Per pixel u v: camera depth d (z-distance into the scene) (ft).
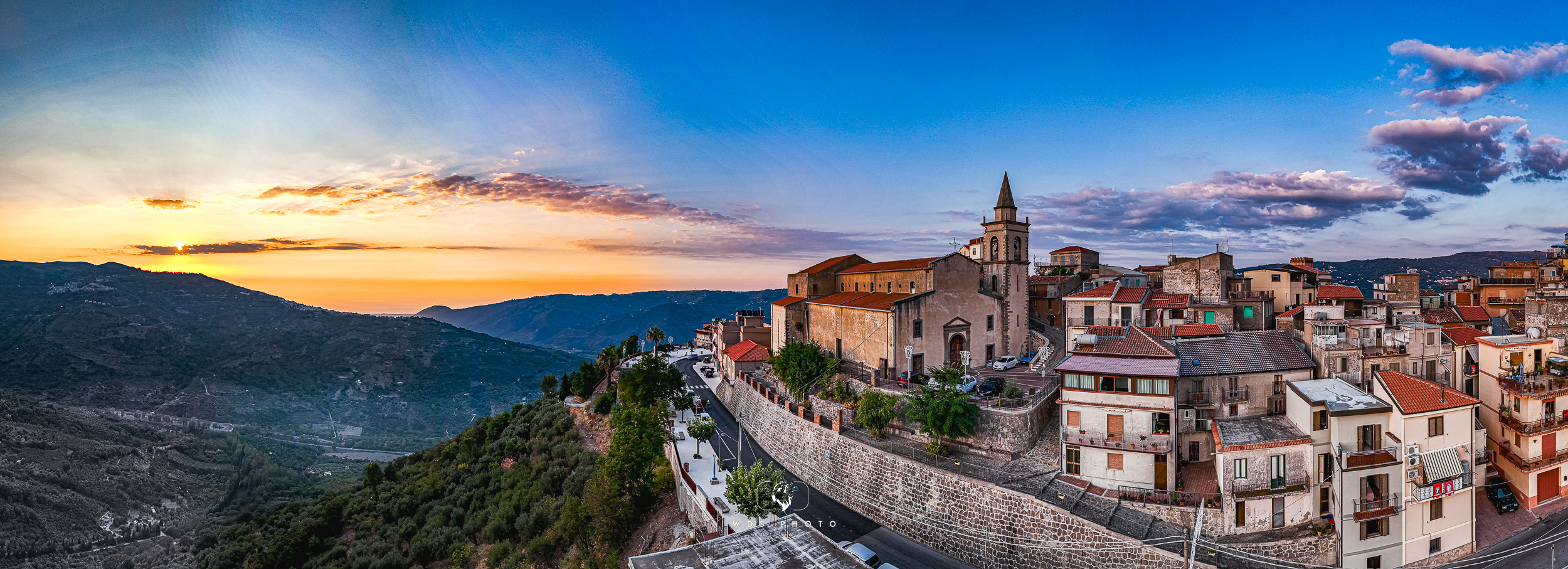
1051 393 212.64
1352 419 154.10
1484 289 319.47
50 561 371.35
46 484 435.53
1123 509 158.61
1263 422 169.89
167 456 546.67
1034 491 164.14
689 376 410.31
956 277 280.92
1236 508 150.71
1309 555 148.87
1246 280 282.15
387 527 295.69
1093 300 274.77
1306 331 193.26
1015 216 304.91
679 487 225.56
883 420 208.23
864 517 197.67
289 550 296.30
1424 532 155.84
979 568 165.68
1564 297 260.83
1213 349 185.68
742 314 431.43
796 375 272.92
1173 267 290.35
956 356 281.95
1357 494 150.51
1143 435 164.66
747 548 129.49
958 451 197.06
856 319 289.53
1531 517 174.91
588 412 341.00
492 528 248.11
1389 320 256.73
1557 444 182.50
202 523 433.89
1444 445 157.69
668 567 122.21
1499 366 187.73
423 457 428.15
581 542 209.77
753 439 272.92
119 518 431.02
